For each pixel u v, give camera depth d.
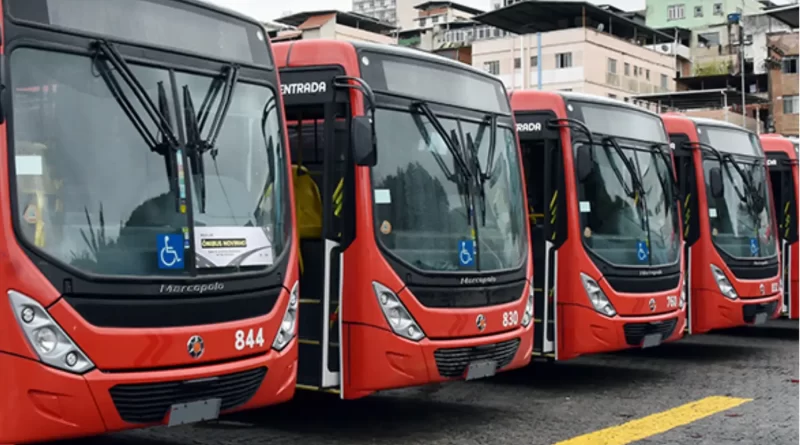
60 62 6.24
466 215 9.11
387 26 65.44
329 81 8.59
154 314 6.41
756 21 67.00
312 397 10.76
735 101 56.88
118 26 6.63
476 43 59.94
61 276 6.01
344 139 8.47
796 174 16.25
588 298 11.02
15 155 5.92
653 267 11.65
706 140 14.04
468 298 8.89
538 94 11.42
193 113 6.96
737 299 13.74
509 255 9.55
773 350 15.10
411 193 8.68
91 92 6.38
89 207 6.23
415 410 10.00
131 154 6.51
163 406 6.44
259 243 7.28
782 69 57.81
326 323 8.51
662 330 11.66
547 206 11.20
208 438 8.52
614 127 11.80
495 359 9.09
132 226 6.41
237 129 7.30
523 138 11.41
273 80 7.75
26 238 5.91
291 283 7.55
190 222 6.75
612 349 11.13
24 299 5.86
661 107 56.78
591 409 10.06
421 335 8.45
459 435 8.69
